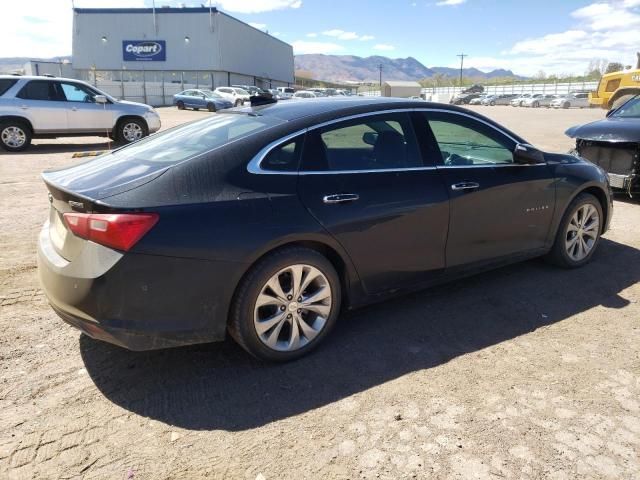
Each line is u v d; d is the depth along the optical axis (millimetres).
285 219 3074
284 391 2996
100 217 2719
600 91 19047
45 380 3072
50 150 13906
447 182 3785
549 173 4445
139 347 2852
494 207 4059
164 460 2453
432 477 2348
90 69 61656
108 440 2582
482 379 3105
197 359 3332
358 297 3547
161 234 2756
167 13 60281
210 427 2688
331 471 2389
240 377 3135
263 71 78688
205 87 54500
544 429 2662
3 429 2637
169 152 3303
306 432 2650
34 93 13375
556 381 3080
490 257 4180
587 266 4984
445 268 3906
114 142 16250
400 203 3529
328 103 3695
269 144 3193
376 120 3625
